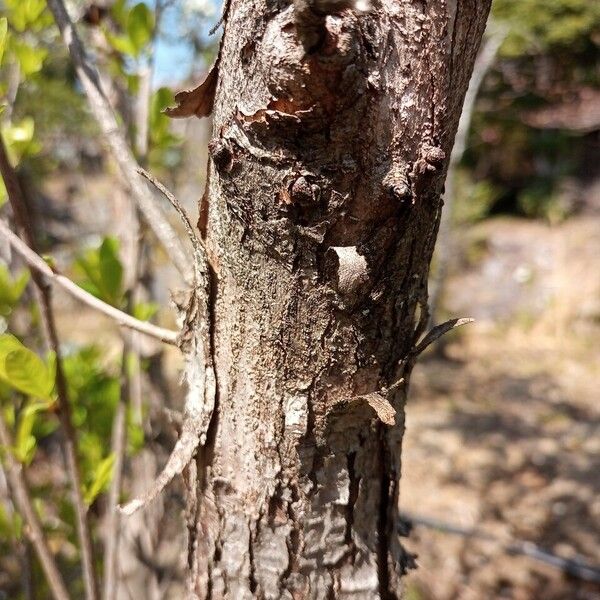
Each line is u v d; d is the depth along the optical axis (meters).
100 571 0.47
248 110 0.17
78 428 0.41
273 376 0.20
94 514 0.42
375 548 0.22
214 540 0.21
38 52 0.34
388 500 0.22
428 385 1.56
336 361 0.19
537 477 1.13
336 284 0.18
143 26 0.35
